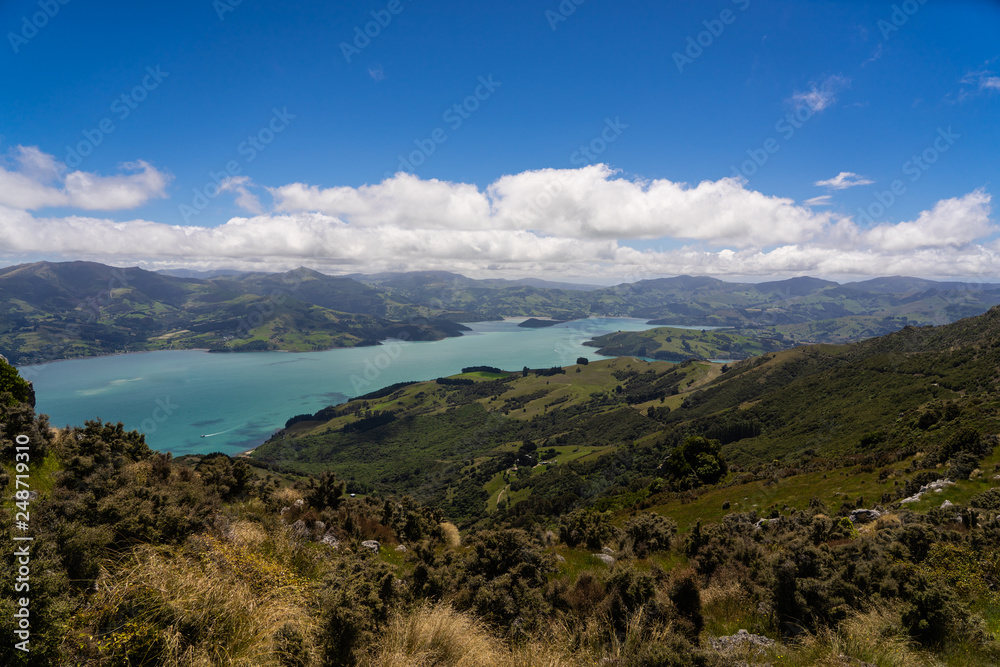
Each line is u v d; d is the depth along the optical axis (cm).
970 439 3300
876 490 3241
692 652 554
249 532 824
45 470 958
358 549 930
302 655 435
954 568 917
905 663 595
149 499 695
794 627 746
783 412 14375
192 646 406
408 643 538
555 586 794
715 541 1102
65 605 379
